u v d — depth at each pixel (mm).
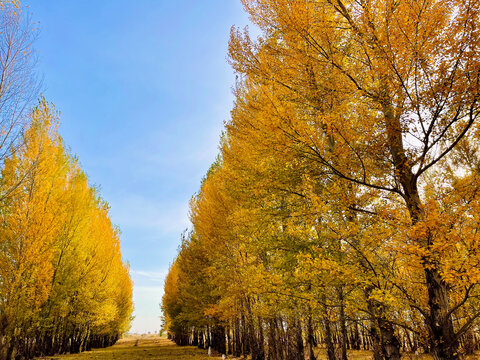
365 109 4117
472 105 3316
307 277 4531
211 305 15023
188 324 22812
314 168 4723
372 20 3842
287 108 4582
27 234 11883
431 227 3100
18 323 12195
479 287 3613
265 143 4938
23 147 12320
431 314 3531
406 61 3541
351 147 3949
